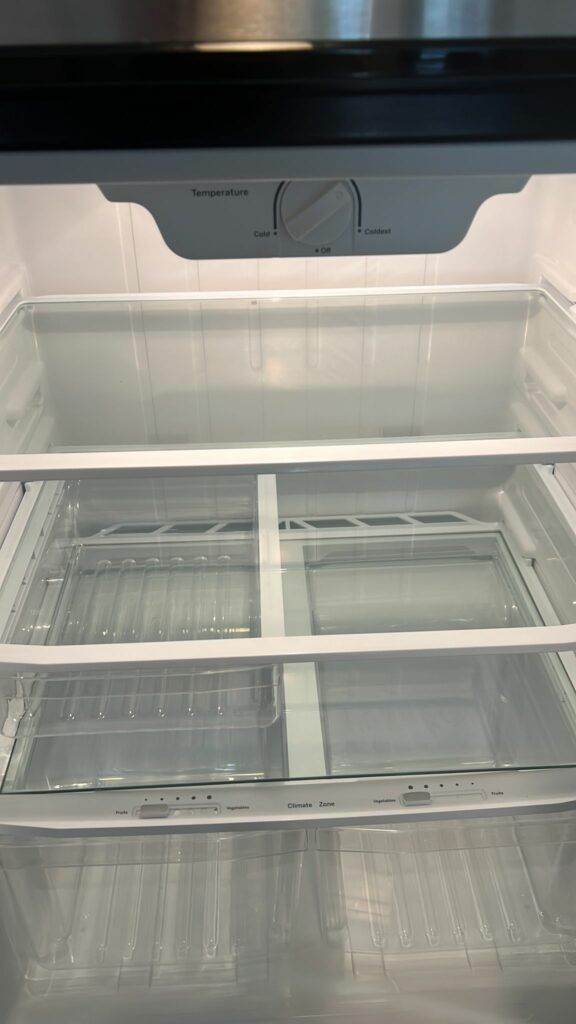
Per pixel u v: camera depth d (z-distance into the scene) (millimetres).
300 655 757
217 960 1135
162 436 1012
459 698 941
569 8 480
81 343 1137
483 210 1229
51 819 819
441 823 930
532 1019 1080
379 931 1163
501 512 1047
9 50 475
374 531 1026
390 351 1140
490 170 559
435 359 1123
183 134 516
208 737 911
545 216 1232
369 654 758
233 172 553
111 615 953
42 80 489
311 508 1056
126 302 1202
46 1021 1080
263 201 702
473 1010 1092
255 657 754
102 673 873
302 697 936
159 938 1146
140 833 821
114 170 548
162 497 1074
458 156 548
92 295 1208
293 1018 1087
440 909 1172
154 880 1208
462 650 758
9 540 955
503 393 1090
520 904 1170
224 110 506
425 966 1142
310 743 877
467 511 1051
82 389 1082
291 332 1167
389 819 829
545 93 512
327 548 1007
